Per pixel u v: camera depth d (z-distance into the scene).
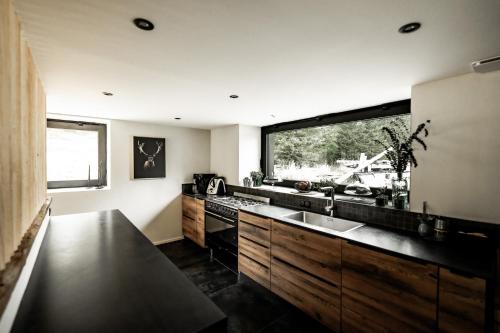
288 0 0.93
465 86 1.72
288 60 1.50
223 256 3.53
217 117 3.39
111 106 2.76
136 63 1.55
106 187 3.64
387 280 1.58
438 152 1.85
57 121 3.36
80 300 0.89
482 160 1.66
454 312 1.31
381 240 1.77
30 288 0.98
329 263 1.93
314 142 3.43
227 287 2.72
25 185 1.15
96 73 1.71
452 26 1.09
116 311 0.83
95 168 3.65
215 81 1.89
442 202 1.83
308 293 2.09
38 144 1.65
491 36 1.18
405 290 1.50
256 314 2.25
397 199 2.13
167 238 4.20
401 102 2.43
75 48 1.33
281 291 2.34
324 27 1.13
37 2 0.93
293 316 2.22
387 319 1.58
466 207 1.73
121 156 3.70
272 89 2.09
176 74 1.74
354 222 2.32
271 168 4.12
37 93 1.61
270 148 4.14
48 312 0.81
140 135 3.87
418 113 1.94
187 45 1.31
